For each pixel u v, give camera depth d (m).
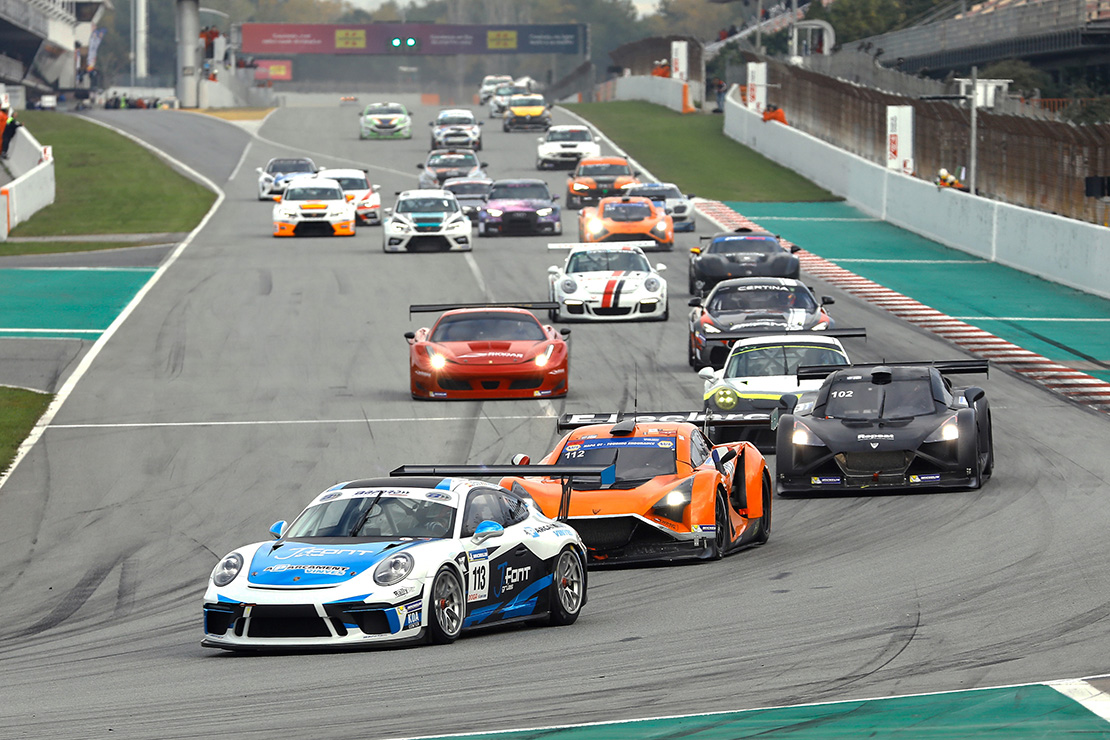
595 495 51.50
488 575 40.06
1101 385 92.06
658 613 42.94
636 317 118.12
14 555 59.94
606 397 89.75
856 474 63.47
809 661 33.78
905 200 179.50
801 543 54.94
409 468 45.94
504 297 129.62
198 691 33.34
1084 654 33.09
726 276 120.25
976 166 173.50
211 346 110.50
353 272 144.62
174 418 87.06
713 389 75.31
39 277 142.75
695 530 51.06
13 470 75.25
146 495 69.69
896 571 47.41
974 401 66.06
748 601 43.75
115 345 110.44
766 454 75.00
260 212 199.50
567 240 168.88
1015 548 50.22
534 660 35.56
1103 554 48.06
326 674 34.62
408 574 37.75
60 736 28.78
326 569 37.94
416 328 117.31
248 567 38.75
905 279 140.50
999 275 141.88
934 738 25.89
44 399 92.50
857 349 105.69
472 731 27.72
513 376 88.69
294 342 111.94
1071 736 25.67
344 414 87.06
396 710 30.02
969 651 34.09
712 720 27.95
